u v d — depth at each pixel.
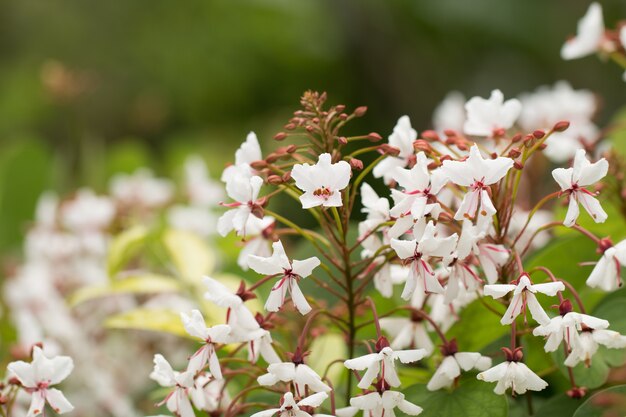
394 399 0.64
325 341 0.76
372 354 0.64
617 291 0.71
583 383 0.68
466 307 0.70
